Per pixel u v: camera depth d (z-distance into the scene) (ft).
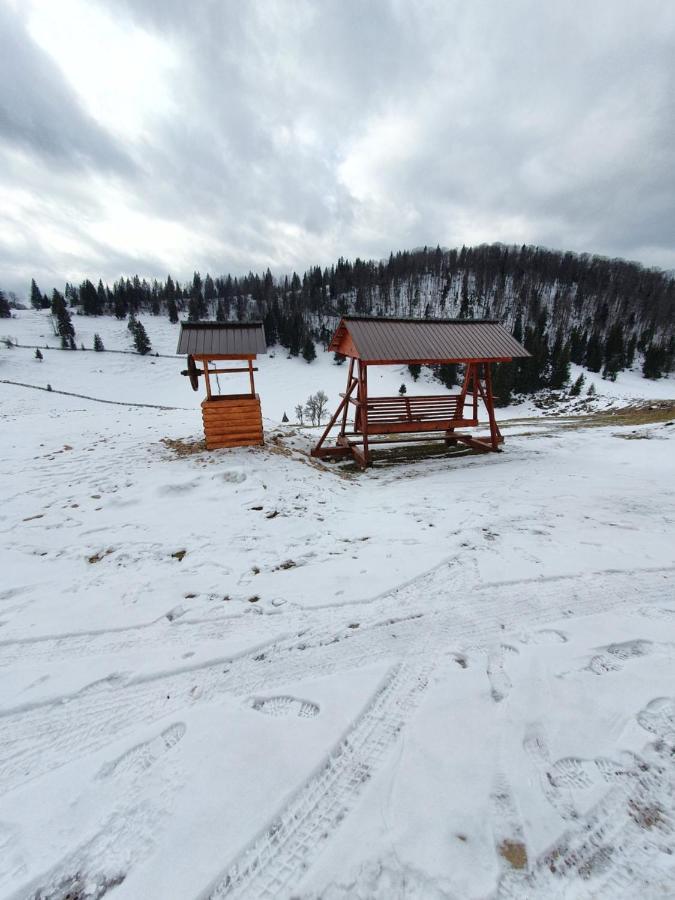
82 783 6.45
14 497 19.11
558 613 10.73
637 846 5.38
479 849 5.32
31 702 8.16
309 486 22.33
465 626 10.32
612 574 12.53
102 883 5.09
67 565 13.51
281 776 6.46
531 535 15.57
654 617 10.45
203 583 12.51
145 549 14.67
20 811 6.03
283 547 15.02
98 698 8.27
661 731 7.06
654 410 55.72
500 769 6.41
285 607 11.28
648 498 19.53
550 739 6.92
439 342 29.84
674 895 4.86
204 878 5.13
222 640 9.99
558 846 5.35
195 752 6.95
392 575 12.81
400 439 38.24
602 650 9.23
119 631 10.32
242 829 5.70
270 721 7.59
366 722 7.48
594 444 33.37
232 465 23.82
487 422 56.85
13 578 12.69
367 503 20.61
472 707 7.68
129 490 20.08
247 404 27.14
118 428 35.86
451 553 14.16
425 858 5.23
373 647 9.64
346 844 5.46
